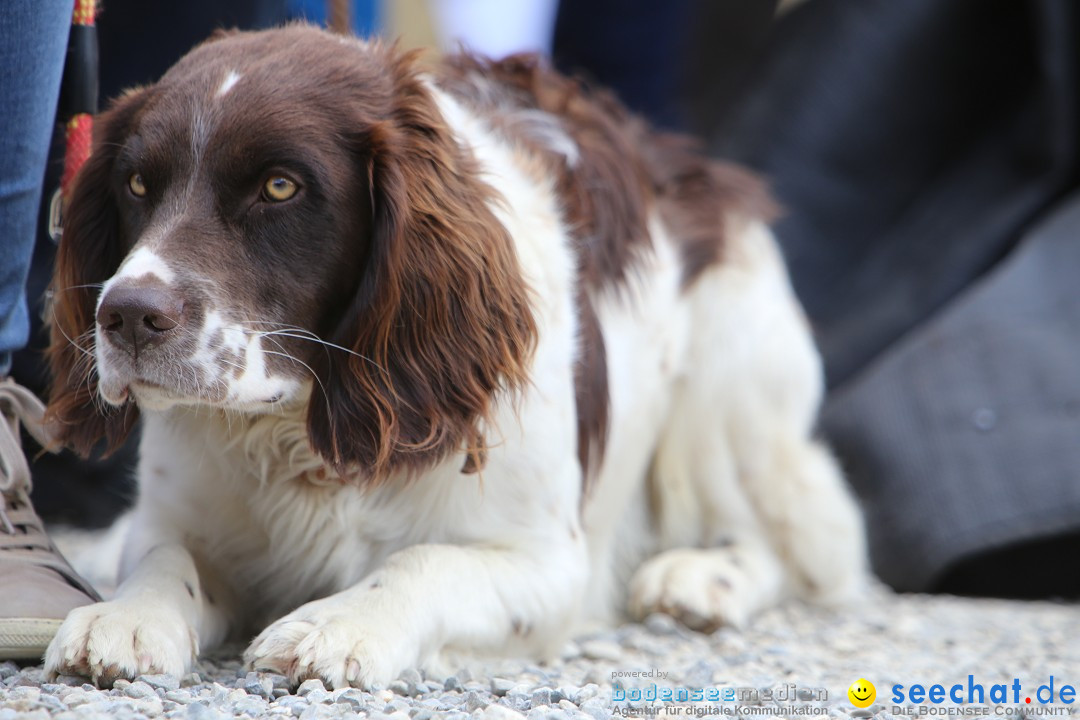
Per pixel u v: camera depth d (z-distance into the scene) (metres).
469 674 5.50
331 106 5.36
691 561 7.92
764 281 8.53
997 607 9.22
